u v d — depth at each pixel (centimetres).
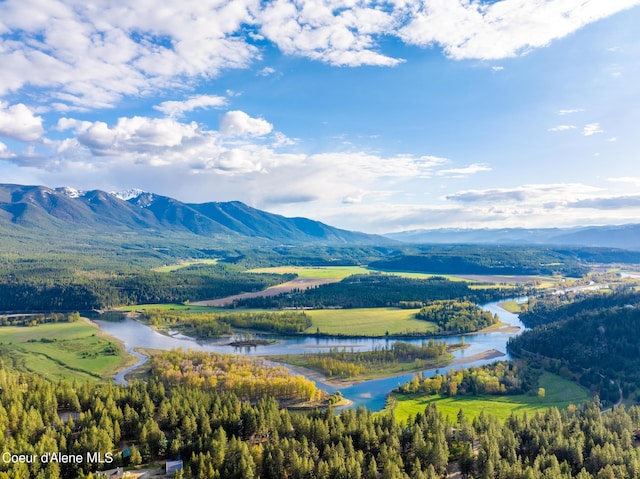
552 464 14938
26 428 15938
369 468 14712
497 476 14700
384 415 18938
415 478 13925
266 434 17912
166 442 16450
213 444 15488
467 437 17325
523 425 17912
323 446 16288
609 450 15425
